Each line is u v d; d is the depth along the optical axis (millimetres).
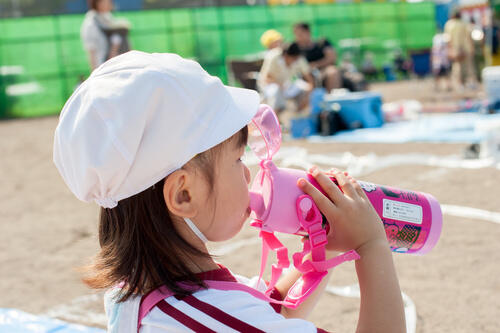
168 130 933
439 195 4496
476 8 14672
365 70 19188
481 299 2721
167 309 991
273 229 1206
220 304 982
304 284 1138
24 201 5707
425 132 7332
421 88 14773
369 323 1046
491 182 4715
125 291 1057
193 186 996
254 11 18047
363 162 5855
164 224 1013
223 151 1020
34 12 22750
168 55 1015
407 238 1377
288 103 10922
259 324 963
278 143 1196
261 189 1223
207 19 17500
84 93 973
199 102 960
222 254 3588
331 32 19516
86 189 982
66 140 959
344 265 3314
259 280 1310
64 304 3025
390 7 20266
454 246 3422
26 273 3572
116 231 1052
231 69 11836
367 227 1112
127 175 946
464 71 13047
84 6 23312
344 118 8219
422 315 2607
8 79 15320
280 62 8898
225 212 1039
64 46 15727
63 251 3988
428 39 20969
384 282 1069
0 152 9023
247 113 1022
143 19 17000
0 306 3029
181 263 1026
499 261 3145
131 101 920
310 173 1202
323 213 1131
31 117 15016
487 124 5422
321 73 9523
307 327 996
